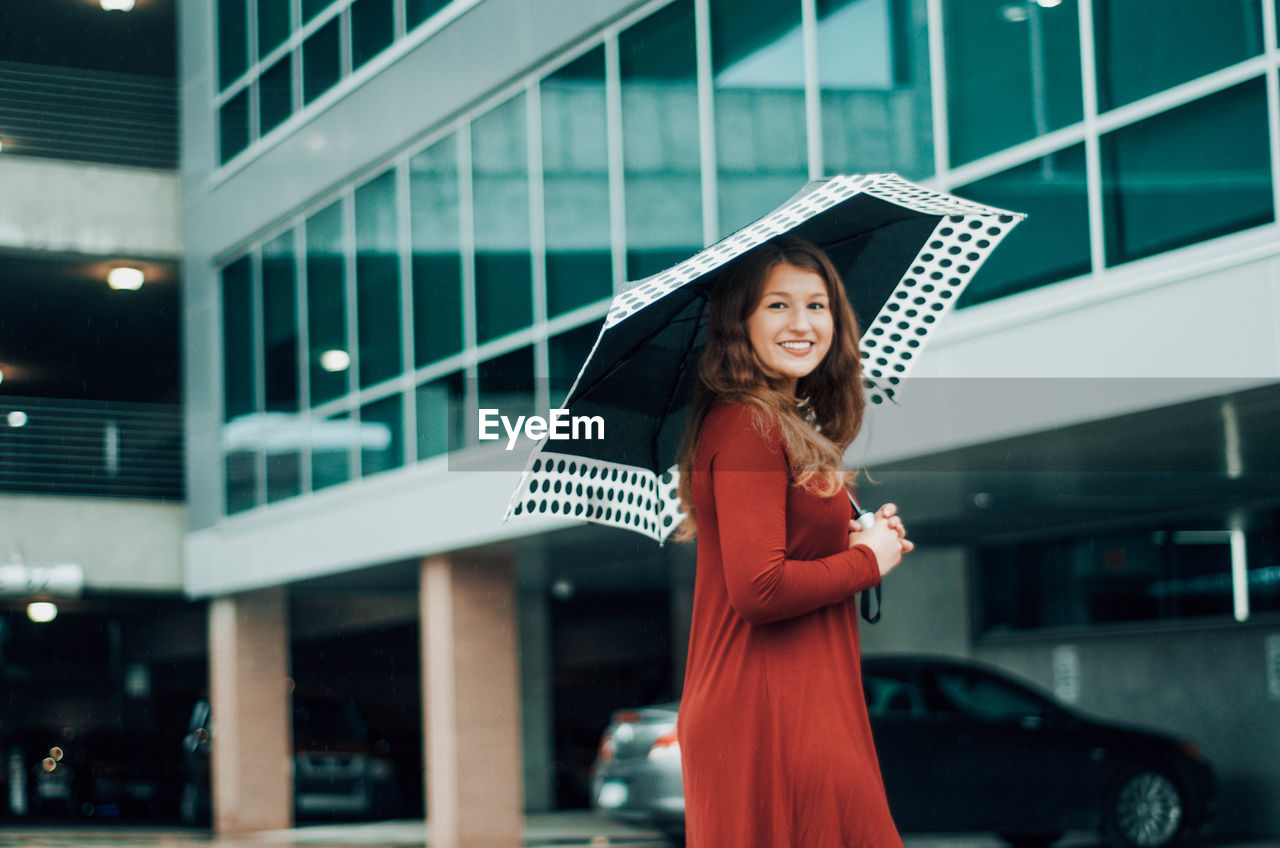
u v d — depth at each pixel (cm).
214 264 1823
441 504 1377
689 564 1662
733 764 242
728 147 1058
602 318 1171
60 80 2097
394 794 1775
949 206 263
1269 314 718
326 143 1582
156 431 2208
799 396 268
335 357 1573
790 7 1010
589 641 2330
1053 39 846
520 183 1277
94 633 2741
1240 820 1295
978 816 1127
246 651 1781
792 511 245
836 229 293
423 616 1451
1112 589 1434
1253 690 1288
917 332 308
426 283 1409
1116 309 791
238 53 1792
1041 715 1164
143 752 2095
